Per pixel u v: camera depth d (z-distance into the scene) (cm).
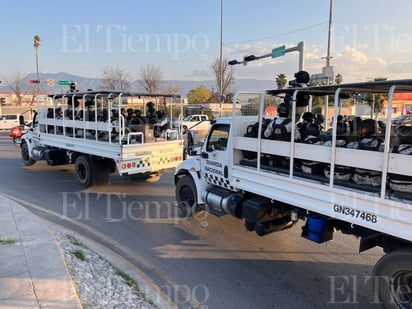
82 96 957
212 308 392
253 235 619
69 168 1286
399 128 382
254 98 614
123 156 833
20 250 474
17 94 5603
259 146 502
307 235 473
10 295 360
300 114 538
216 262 512
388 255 361
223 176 591
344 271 484
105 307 360
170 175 1160
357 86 376
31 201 832
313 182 427
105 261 492
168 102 1137
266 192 495
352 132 487
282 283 451
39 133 1196
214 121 627
